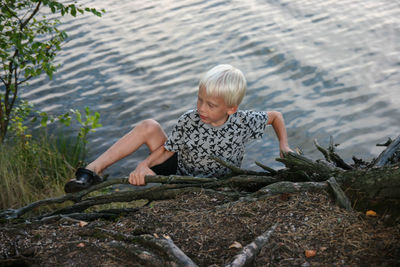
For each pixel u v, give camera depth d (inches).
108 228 100.7
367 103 249.6
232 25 358.9
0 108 213.3
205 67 303.3
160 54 325.4
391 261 80.1
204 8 401.7
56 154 219.9
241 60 306.2
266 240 87.7
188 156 120.2
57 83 300.0
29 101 281.3
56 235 98.3
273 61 300.8
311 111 248.4
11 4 187.8
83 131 220.1
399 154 119.9
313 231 91.2
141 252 85.7
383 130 227.6
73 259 88.4
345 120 238.1
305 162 112.3
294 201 101.4
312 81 275.3
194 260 86.8
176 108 266.8
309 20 354.6
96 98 281.9
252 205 102.4
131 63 316.5
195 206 108.0
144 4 423.5
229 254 87.4
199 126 113.3
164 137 125.0
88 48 341.1
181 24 371.6
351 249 85.0
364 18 347.9
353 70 280.8
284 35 333.1
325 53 303.4
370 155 211.6
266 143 231.5
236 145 117.8
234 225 96.5
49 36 336.5
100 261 86.9
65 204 180.5
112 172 222.8
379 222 91.4
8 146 214.7
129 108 269.7
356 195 98.0
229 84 100.3
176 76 297.3
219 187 118.3
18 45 183.9
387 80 267.0
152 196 119.4
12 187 184.5
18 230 101.0
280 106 255.3
